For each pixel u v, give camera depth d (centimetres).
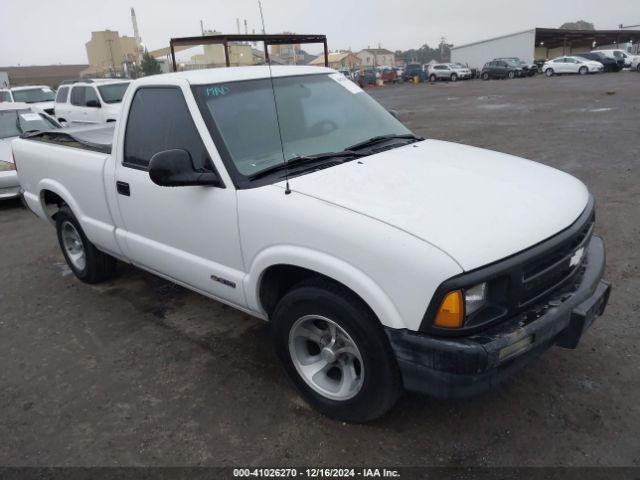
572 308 257
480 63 5544
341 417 287
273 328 303
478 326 232
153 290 484
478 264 228
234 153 309
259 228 286
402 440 277
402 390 264
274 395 321
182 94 327
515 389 309
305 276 303
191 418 306
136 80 366
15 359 382
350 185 283
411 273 230
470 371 228
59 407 324
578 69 3903
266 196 285
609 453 260
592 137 1092
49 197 507
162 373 352
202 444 285
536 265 248
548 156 923
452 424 286
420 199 265
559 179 314
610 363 326
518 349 235
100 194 407
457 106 2086
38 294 494
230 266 318
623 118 1368
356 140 356
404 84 4694
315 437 284
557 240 254
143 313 440
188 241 340
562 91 2438
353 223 249
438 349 230
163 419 307
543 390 306
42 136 531
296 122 346
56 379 354
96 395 333
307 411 305
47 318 443
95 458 280
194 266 340
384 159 322
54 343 401
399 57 13925
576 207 284
